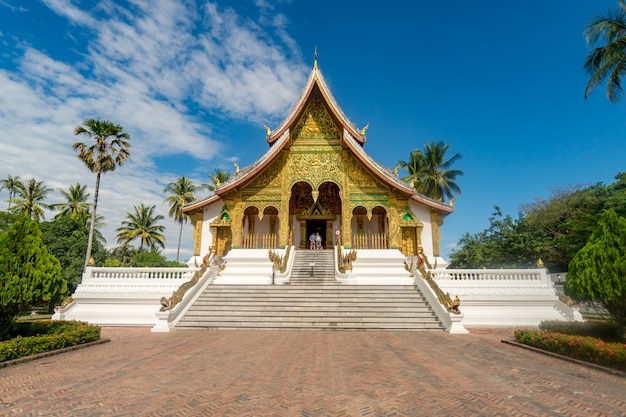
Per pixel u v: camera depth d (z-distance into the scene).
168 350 8.45
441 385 5.43
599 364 6.57
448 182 40.12
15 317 8.91
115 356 7.75
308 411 4.36
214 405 4.58
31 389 5.31
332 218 25.48
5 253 8.19
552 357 7.58
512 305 14.02
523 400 4.78
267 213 24.81
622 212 19.14
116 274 15.59
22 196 42.31
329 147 22.41
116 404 4.65
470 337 10.63
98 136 27.00
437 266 21.88
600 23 17.25
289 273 18.25
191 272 16.36
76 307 14.46
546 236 29.36
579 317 13.24
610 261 7.70
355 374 6.07
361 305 13.70
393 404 4.60
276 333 11.33
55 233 27.02
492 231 34.19
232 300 14.31
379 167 21.41
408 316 12.88
